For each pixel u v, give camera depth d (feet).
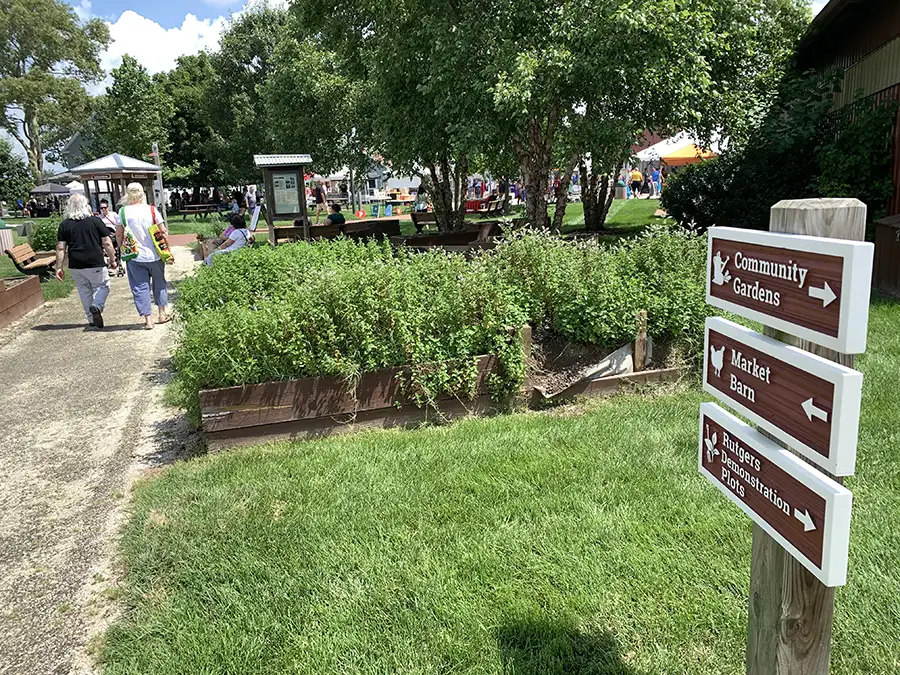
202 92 139.03
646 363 17.48
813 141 38.63
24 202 172.04
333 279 15.05
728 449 6.18
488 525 10.76
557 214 39.63
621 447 13.47
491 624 8.50
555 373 16.62
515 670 7.75
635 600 8.88
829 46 43.04
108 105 111.34
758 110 40.29
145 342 24.98
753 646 6.05
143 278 26.68
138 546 10.52
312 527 10.77
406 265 17.24
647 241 18.85
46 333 26.86
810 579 5.43
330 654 8.07
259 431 14.37
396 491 11.90
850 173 33.42
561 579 9.30
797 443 5.02
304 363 14.23
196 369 14.32
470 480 12.23
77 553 10.81
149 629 8.63
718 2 35.12
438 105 35.09
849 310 4.32
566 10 30.99
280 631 8.48
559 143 37.47
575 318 16.55
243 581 9.48
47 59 170.60
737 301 5.86
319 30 46.03
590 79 31.45
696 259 18.58
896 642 7.98
